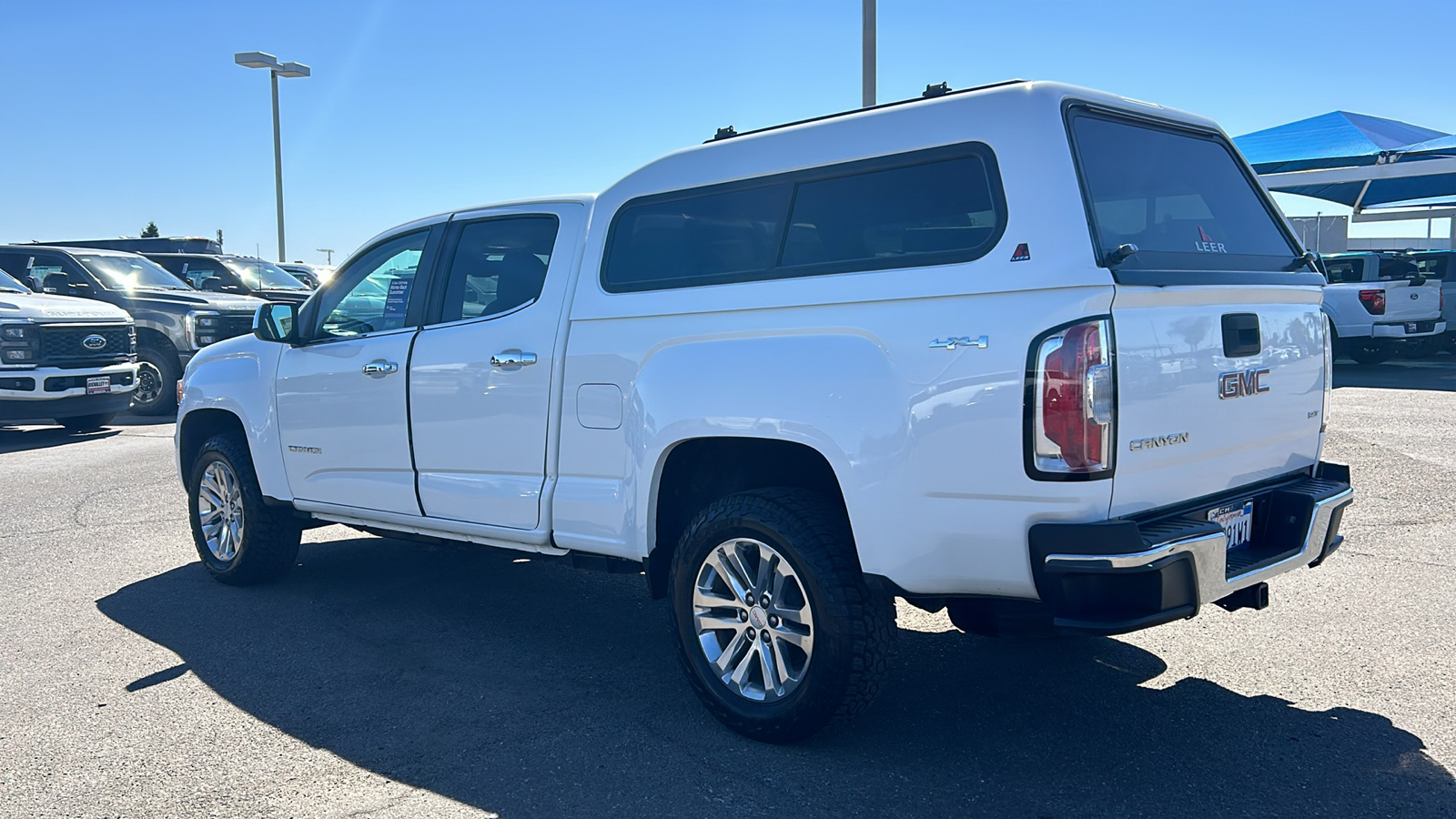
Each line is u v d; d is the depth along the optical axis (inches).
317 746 151.3
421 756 147.3
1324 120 820.0
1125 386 122.7
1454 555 232.8
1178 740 146.4
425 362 191.6
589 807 131.7
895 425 131.9
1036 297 123.2
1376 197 943.7
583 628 204.1
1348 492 154.3
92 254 594.6
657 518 160.7
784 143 150.9
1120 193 134.7
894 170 139.0
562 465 172.4
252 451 228.1
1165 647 182.7
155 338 571.2
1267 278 148.0
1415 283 640.4
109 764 146.3
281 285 783.1
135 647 196.1
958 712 158.1
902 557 132.9
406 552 269.0
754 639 148.9
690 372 152.3
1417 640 181.8
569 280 174.6
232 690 173.8
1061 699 161.9
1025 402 122.2
